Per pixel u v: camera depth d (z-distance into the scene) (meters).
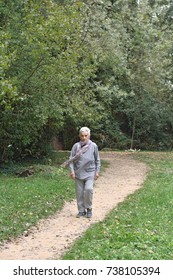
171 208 10.19
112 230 7.98
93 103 19.31
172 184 14.12
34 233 8.37
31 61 14.16
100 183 15.04
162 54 25.62
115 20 22.53
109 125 31.05
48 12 14.01
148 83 26.47
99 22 19.78
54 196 11.73
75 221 9.30
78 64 17.16
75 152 9.66
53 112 15.96
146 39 24.69
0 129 16.09
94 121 20.12
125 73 24.23
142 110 29.97
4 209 9.91
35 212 9.83
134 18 24.47
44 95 15.30
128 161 22.30
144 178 16.20
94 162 9.69
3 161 17.48
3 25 14.48
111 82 23.08
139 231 7.74
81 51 17.05
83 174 9.59
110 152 28.11
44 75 14.76
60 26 13.41
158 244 6.97
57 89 15.66
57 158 21.23
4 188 12.56
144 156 24.62
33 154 19.77
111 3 23.22
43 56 13.91
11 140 17.09
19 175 15.56
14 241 7.82
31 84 14.87
